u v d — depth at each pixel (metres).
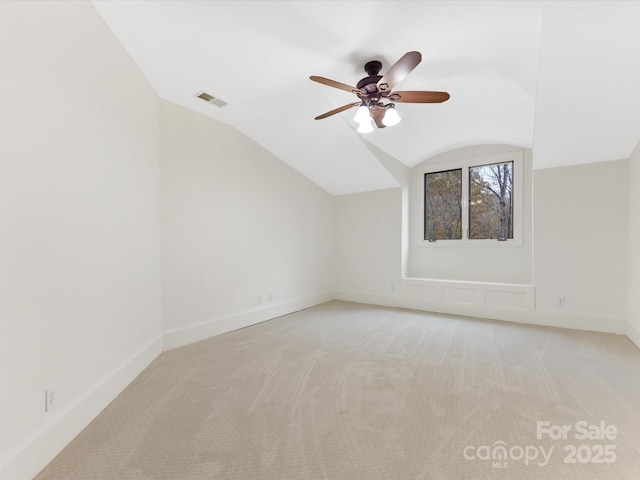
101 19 2.04
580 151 3.42
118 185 2.26
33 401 1.43
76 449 1.60
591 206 3.61
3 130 1.30
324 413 1.93
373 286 5.36
